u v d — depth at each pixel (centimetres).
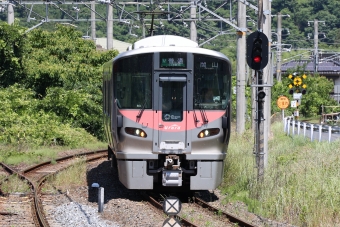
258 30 4938
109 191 5162
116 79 4669
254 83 5000
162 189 5241
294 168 5422
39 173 6256
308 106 18962
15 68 10144
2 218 3872
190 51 4625
